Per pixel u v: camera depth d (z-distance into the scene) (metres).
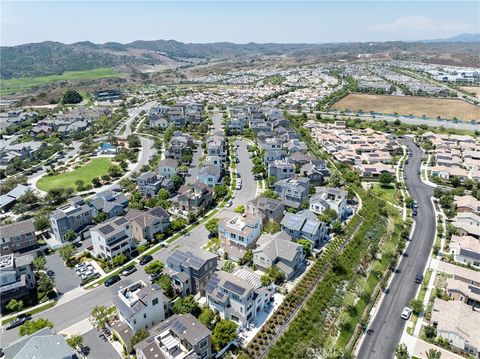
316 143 160.75
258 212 90.25
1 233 79.25
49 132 189.12
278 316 61.62
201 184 103.25
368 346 57.47
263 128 170.62
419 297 68.06
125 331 55.50
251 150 150.38
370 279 72.44
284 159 124.94
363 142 157.62
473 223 90.56
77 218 89.12
